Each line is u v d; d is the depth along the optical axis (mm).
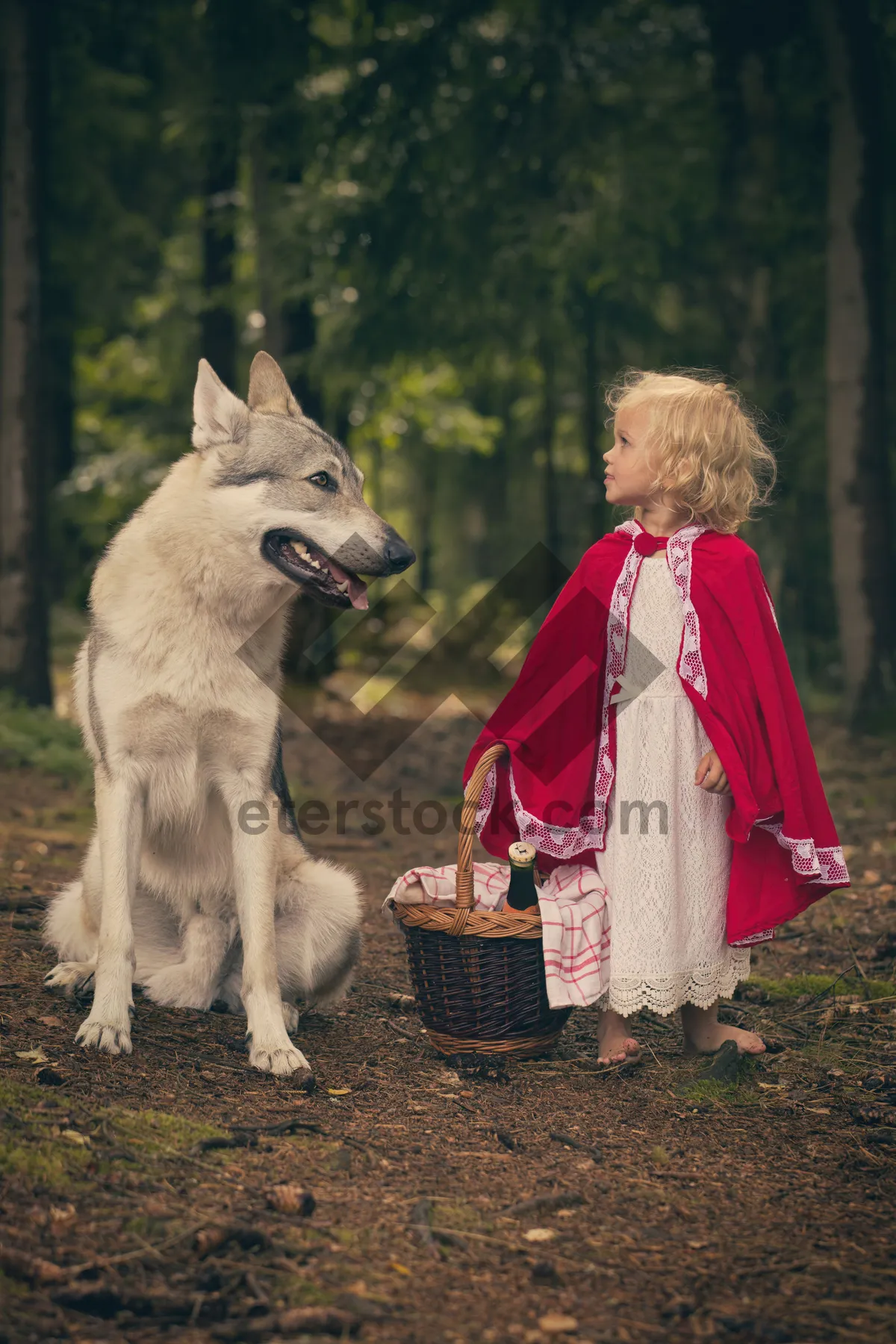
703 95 13320
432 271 13312
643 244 13781
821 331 15164
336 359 13961
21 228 11094
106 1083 3350
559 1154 3125
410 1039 4113
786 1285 2459
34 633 11266
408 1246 2543
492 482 25688
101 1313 2199
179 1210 2590
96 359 20609
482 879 3986
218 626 3918
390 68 12992
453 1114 3379
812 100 13625
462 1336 2203
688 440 3746
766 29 12977
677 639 3721
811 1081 3758
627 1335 2240
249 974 3820
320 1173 2887
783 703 3740
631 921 3674
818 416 15477
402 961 5191
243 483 3951
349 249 13180
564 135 13156
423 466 25828
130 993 3777
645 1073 3812
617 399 4352
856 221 12320
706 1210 2822
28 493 11180
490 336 14148
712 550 3775
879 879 6609
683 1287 2441
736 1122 3410
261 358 4496
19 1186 2598
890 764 10594
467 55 13289
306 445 4086
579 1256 2557
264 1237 2465
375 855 7430
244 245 16547
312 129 13156
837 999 4555
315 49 13516
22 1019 3840
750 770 3650
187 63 14781
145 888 4414
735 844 3764
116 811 3891
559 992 3648
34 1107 3043
